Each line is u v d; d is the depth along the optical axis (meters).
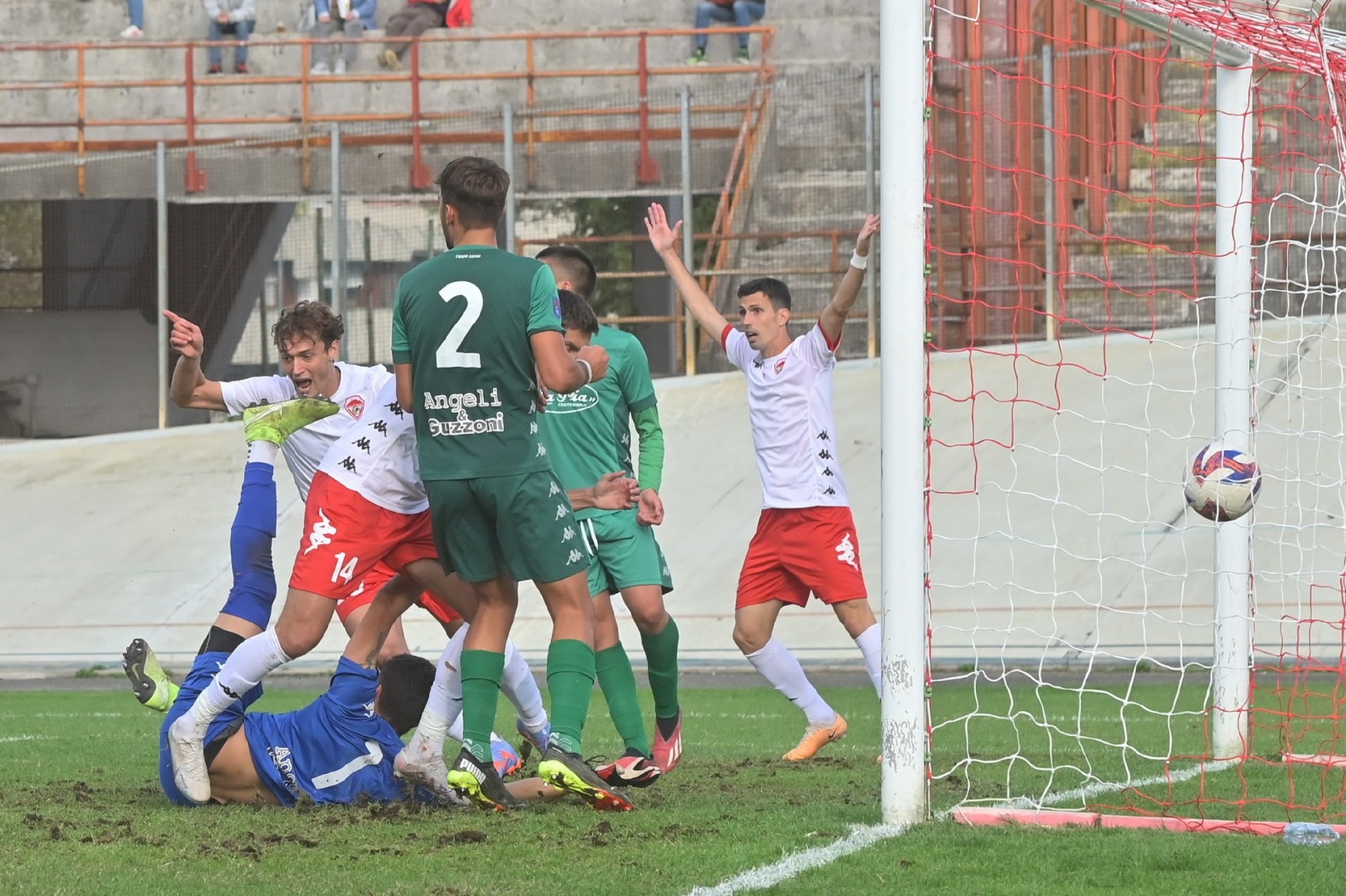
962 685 36.41
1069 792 18.86
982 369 57.38
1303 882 13.19
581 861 13.98
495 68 82.00
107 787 19.64
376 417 17.39
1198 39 22.38
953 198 57.97
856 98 69.00
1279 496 44.06
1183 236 60.44
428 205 70.12
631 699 19.22
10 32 84.75
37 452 67.31
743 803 18.02
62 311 77.19
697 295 25.09
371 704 17.53
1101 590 42.81
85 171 71.06
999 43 58.19
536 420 16.56
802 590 24.14
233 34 81.38
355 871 13.57
